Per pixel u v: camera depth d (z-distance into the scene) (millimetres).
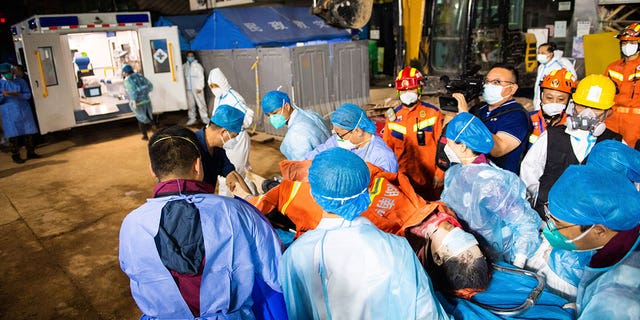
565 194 1361
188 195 1545
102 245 4531
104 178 6660
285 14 9898
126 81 8391
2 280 3934
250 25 9156
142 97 8555
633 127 4762
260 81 8539
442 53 6562
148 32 9305
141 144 8562
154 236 1438
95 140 9000
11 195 6086
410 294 1369
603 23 6230
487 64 6934
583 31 6422
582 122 2355
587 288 1396
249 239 1543
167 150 1584
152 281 1465
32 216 5340
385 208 1915
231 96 4465
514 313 1637
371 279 1386
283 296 1652
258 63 8438
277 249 1661
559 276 1837
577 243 1407
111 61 11086
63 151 8242
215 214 1478
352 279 1404
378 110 5672
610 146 1898
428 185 3465
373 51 14617
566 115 2750
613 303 1217
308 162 2496
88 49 10742
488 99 2889
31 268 4121
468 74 3486
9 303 3576
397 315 1388
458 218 1968
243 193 2396
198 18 11445
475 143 2031
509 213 1875
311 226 2051
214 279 1472
